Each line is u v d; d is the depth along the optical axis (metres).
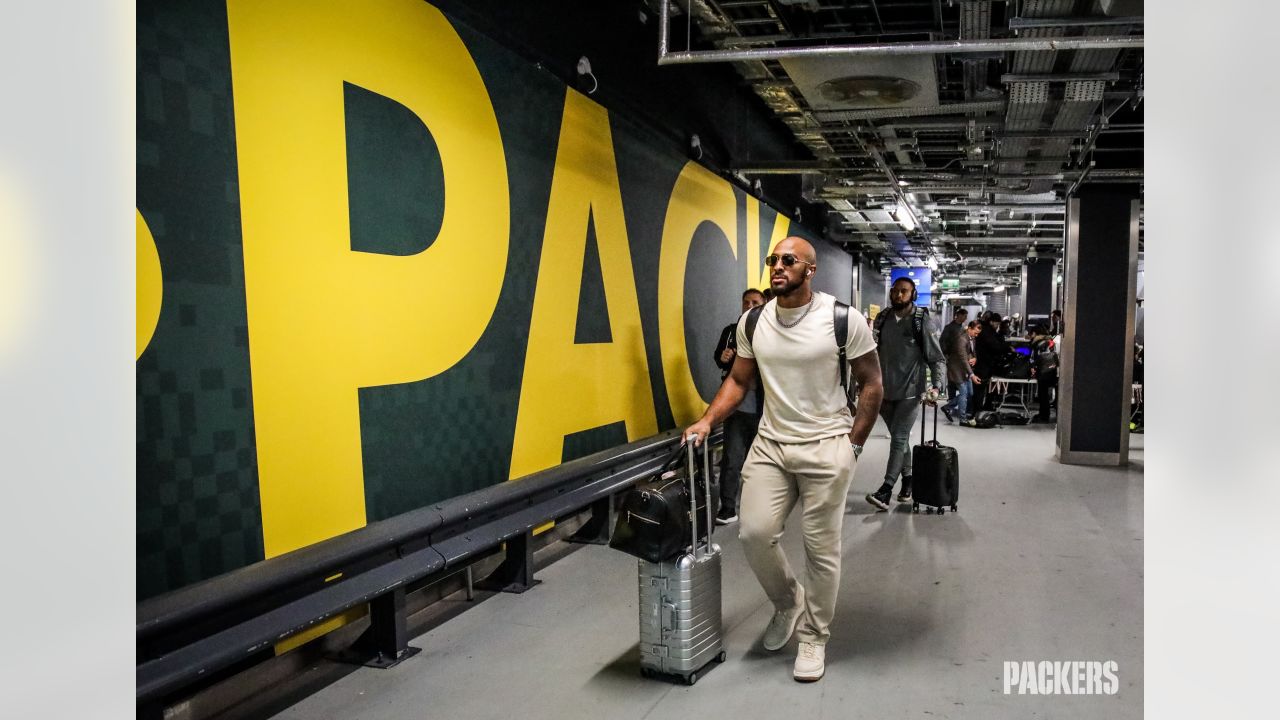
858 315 2.81
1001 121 6.47
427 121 3.46
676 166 6.41
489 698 2.71
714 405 3.08
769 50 4.50
